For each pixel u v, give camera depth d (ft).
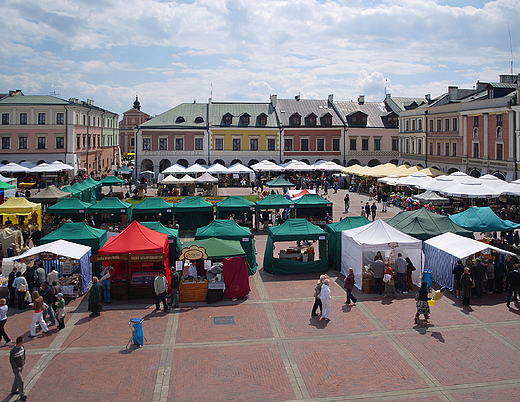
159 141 216.13
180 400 37.83
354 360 44.70
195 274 64.49
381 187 163.73
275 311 58.08
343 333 51.06
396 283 66.64
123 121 383.86
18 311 58.75
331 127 224.33
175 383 40.55
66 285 63.16
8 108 209.97
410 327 52.60
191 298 61.87
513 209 112.16
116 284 62.69
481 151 158.71
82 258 65.21
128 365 43.86
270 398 38.17
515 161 140.56
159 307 59.21
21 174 207.62
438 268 68.69
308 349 47.11
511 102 141.28
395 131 229.86
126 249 63.57
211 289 61.26
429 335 50.34
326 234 76.59
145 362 44.45
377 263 64.03
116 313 57.88
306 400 37.86
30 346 48.03
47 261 66.08
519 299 61.62
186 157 218.18
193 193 167.63
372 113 237.66
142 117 385.09
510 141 142.82
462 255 62.90
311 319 55.26
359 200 159.84
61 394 38.81
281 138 222.48
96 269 70.49
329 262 79.87
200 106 230.27
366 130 227.40
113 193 156.66
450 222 77.20
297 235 75.20
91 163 245.65
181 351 46.83
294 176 210.18
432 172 154.92
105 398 38.19
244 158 221.66
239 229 77.82
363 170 175.63
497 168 149.07
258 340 49.39
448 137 178.50
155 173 216.13
